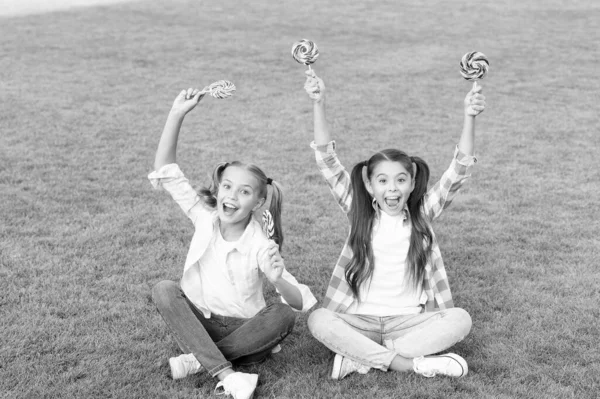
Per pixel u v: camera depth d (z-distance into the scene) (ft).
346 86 36.78
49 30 48.60
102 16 54.65
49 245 16.67
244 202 11.70
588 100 34.37
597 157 25.08
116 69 38.91
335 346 11.68
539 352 12.35
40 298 13.99
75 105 31.19
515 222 18.83
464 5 63.87
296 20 56.03
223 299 11.93
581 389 11.19
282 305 11.87
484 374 11.62
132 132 27.32
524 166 23.95
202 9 59.41
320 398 10.94
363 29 53.21
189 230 17.87
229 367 11.21
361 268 12.41
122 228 17.78
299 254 16.65
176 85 36.04
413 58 44.09
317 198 20.58
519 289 14.90
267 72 39.73
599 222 18.88
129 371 11.59
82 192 20.34
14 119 28.25
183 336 11.32
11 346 12.20
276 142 26.71
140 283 14.89
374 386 11.23
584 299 14.39
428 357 11.53
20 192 20.12
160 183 12.24
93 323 13.14
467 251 16.93
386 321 12.36
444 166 24.13
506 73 40.27
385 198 12.32
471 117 12.26
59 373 11.51
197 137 27.07
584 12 60.64
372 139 27.37
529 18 58.13
